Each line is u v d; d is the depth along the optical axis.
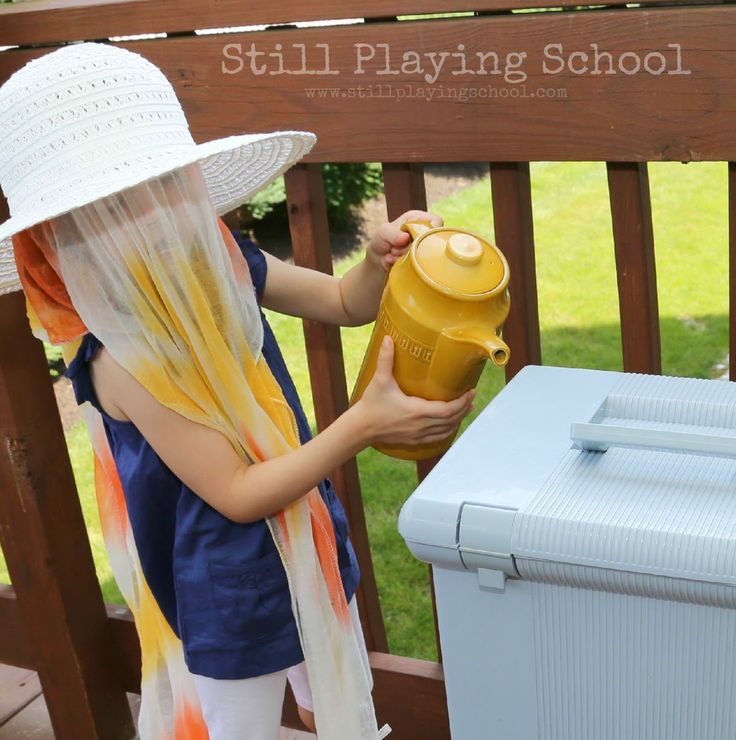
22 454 1.90
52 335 1.27
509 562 0.98
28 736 2.20
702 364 3.78
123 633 2.09
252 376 1.32
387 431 1.18
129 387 1.25
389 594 2.79
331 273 1.77
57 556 1.98
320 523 1.41
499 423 1.14
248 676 1.38
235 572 1.34
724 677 0.95
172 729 1.57
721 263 4.67
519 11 1.42
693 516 0.93
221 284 1.27
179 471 1.28
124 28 1.66
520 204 1.54
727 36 1.29
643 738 1.01
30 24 1.71
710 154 1.35
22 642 2.20
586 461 1.05
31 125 1.17
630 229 1.47
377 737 1.53
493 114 1.45
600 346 4.06
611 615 0.97
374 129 1.54
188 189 1.23
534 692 1.05
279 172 1.49
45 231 1.21
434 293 1.11
